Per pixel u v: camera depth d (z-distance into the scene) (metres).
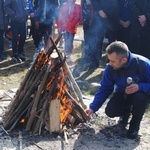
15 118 4.42
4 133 4.34
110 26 6.82
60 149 4.05
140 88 4.09
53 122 4.29
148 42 6.55
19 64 7.86
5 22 7.76
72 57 8.28
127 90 4.09
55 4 7.52
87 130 4.48
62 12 7.43
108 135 4.39
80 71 7.37
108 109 4.43
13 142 4.17
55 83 4.23
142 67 4.07
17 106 4.45
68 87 4.52
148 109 5.23
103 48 8.59
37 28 7.86
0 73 7.31
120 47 3.85
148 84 4.13
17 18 7.54
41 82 4.20
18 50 8.11
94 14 6.89
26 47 9.07
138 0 6.27
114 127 4.59
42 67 4.27
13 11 7.45
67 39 7.58
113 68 4.12
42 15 7.64
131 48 6.70
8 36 8.80
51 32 7.82
